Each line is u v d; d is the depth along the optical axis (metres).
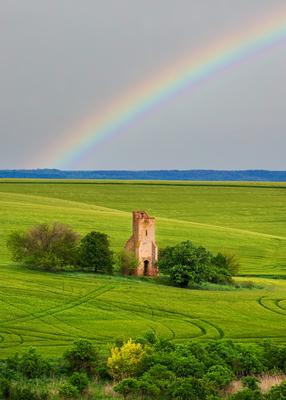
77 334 79.00
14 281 103.81
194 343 64.69
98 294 100.25
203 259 116.12
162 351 57.97
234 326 86.38
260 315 93.38
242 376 55.75
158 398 48.69
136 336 78.38
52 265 112.81
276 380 54.16
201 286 112.75
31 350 59.56
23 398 48.31
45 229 118.69
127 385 49.25
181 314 92.00
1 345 72.50
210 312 93.88
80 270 116.75
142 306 95.12
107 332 80.56
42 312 88.81
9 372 53.31
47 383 52.12
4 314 86.50
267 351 59.59
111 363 54.12
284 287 118.75
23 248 116.56
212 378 51.19
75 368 56.00
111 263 116.75
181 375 53.25
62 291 100.25
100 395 49.44
